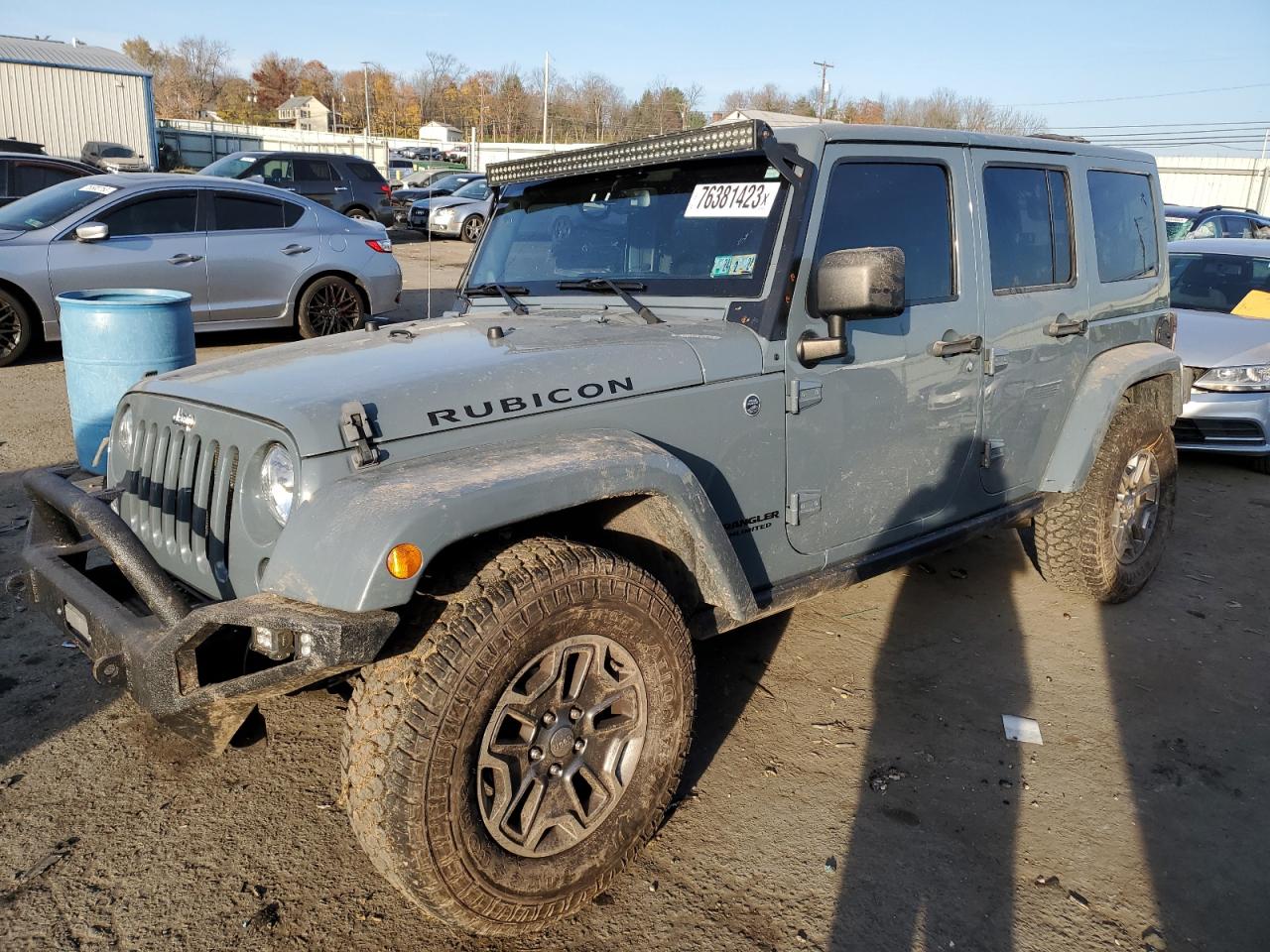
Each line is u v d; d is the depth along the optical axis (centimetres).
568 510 261
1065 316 396
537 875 229
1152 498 453
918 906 254
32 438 650
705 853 272
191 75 9475
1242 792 309
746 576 289
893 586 467
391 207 2020
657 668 249
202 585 248
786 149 289
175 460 260
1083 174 409
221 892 252
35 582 267
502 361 257
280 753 317
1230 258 823
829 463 312
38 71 2691
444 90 8594
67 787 293
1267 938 246
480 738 217
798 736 333
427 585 223
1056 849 279
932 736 336
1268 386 666
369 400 228
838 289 268
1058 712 355
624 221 333
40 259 834
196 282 900
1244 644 416
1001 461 381
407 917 246
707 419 277
